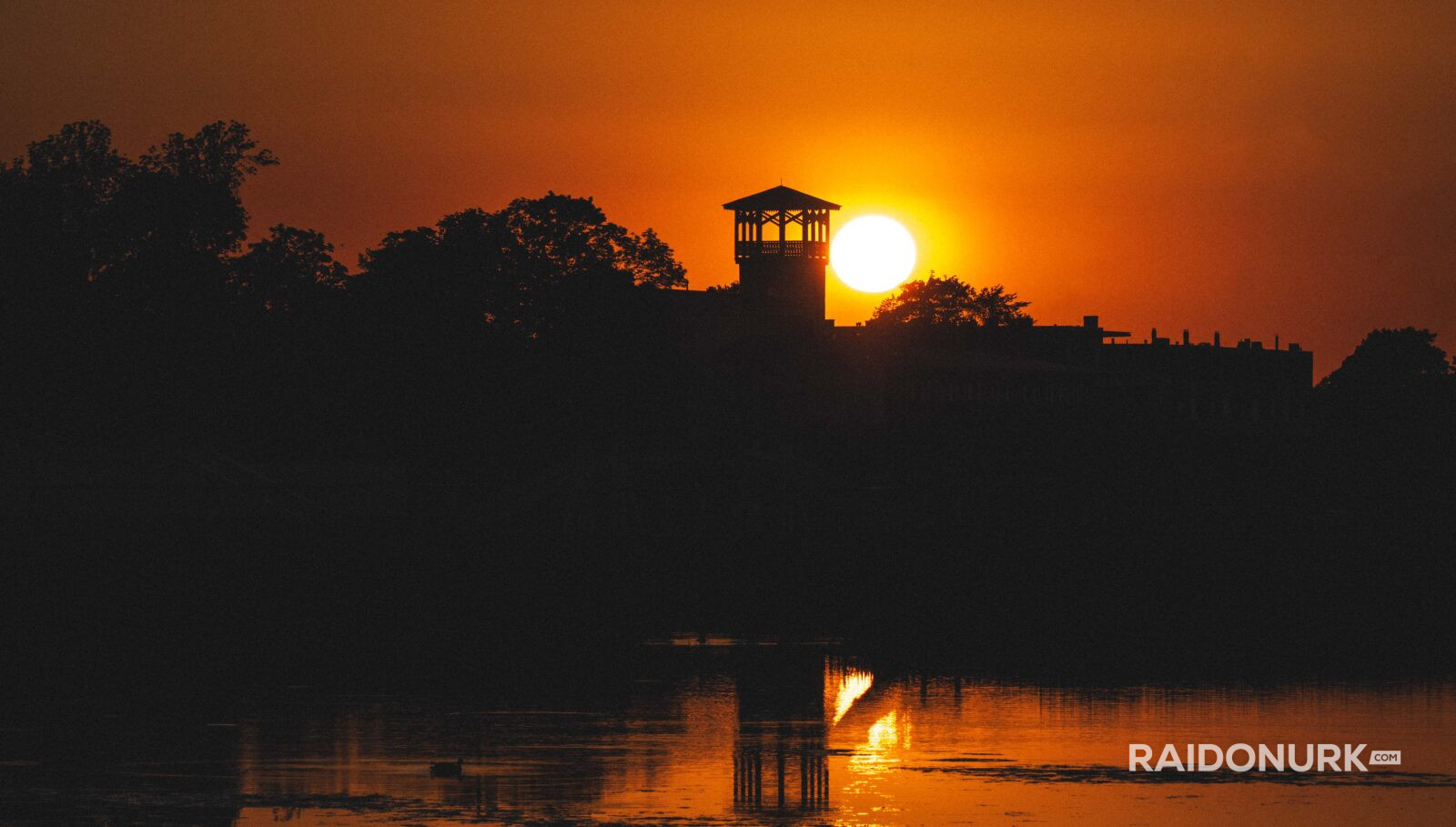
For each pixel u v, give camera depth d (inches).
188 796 5541.3
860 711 7691.9
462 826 5152.6
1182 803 5521.7
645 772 6023.6
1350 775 6018.7
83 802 5447.8
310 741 6648.6
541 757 6338.6
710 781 5880.9
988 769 6141.7
